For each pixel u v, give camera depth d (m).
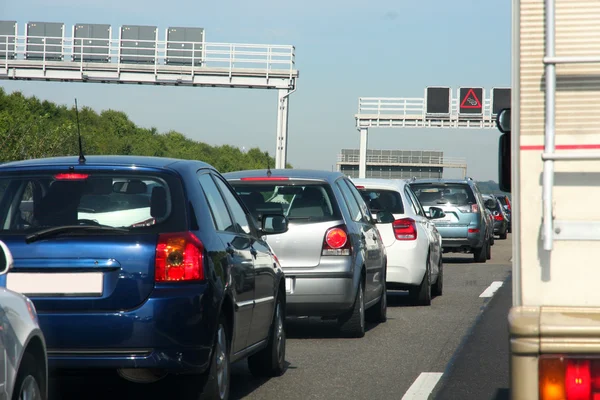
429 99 90.50
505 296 22.78
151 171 9.58
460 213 35.34
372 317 17.64
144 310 8.81
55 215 9.30
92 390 10.98
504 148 7.56
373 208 20.44
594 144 6.15
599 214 6.18
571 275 6.25
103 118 114.50
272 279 11.62
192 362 8.91
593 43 6.14
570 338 6.12
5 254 6.84
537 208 6.28
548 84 6.16
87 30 72.94
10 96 98.31
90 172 9.55
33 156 53.75
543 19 6.22
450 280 27.67
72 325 8.78
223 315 9.54
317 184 15.09
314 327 16.98
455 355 13.91
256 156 150.75
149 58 71.12
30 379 7.21
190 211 9.38
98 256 8.91
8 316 6.79
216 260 9.36
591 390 6.12
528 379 6.20
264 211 14.93
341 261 14.66
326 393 11.07
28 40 73.12
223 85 66.06
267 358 11.81
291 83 65.75
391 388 11.41
